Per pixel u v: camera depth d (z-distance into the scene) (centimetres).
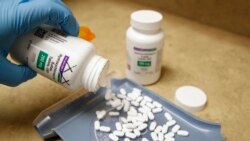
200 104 52
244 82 58
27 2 45
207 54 66
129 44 54
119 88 56
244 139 47
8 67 46
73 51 45
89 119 50
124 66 62
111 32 74
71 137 47
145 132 48
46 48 45
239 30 71
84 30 55
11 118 50
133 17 52
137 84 56
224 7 70
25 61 48
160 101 53
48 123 48
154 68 56
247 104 53
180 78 59
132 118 50
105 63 46
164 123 50
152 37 52
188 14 77
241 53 66
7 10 44
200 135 47
